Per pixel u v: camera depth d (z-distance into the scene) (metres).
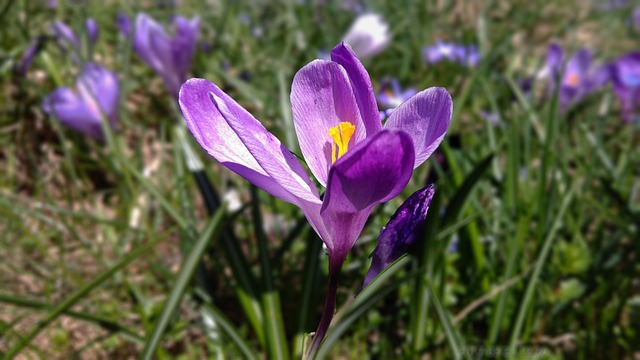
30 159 0.38
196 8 0.59
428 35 0.58
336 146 0.13
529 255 0.33
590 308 0.29
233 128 0.12
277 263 0.29
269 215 0.36
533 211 0.33
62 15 0.49
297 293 0.31
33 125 0.40
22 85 0.39
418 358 0.27
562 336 0.29
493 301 0.29
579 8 0.75
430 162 0.31
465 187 0.27
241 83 0.41
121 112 0.41
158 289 0.32
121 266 0.22
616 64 0.49
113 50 0.50
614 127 0.49
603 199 0.37
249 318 0.26
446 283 0.31
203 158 0.39
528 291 0.27
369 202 0.12
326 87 0.13
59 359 0.28
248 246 0.33
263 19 0.61
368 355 0.29
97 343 0.29
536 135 0.40
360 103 0.12
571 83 0.48
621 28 0.75
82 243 0.32
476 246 0.30
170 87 0.39
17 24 0.44
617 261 0.32
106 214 0.38
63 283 0.32
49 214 0.36
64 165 0.39
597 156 0.40
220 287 0.32
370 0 0.60
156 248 0.35
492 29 0.66
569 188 0.33
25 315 0.27
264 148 0.12
